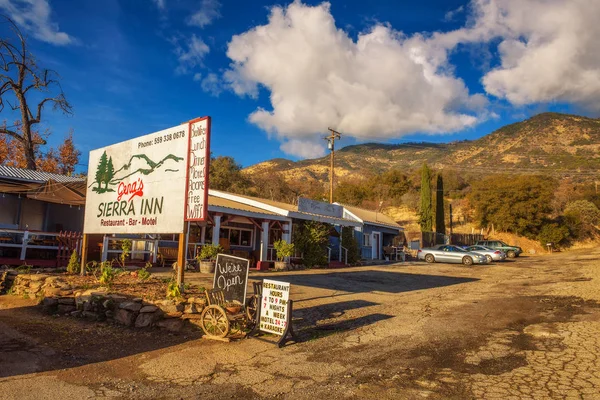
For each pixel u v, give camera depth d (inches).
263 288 307.0
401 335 304.8
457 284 626.2
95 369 227.8
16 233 602.2
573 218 2121.1
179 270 353.7
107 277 382.9
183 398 190.1
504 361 237.6
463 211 2349.9
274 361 247.0
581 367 221.0
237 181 2063.2
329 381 211.9
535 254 1749.5
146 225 402.6
